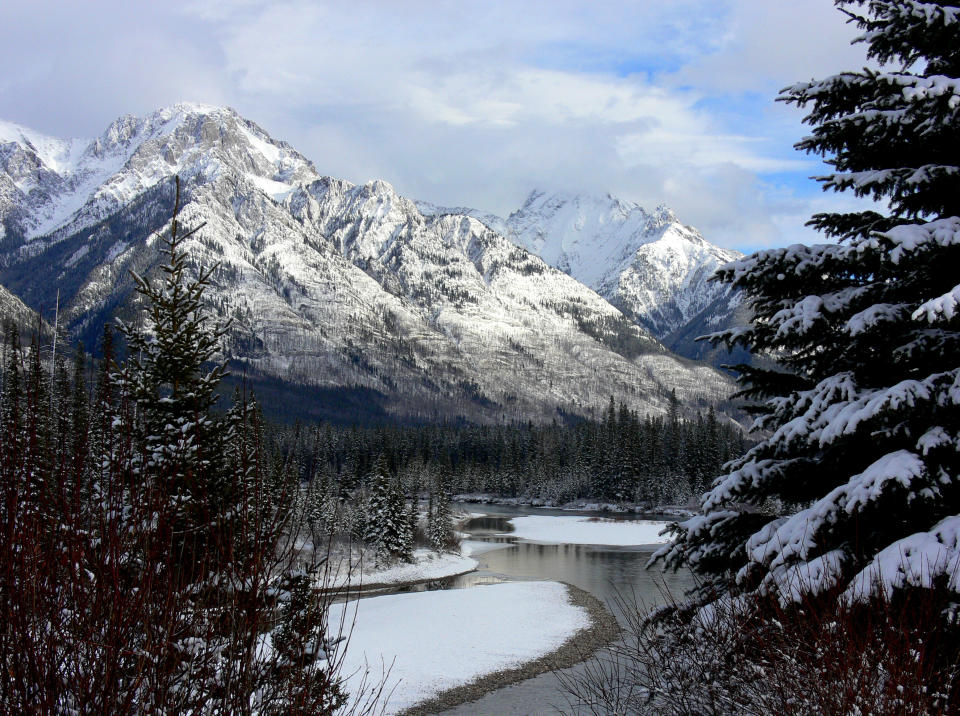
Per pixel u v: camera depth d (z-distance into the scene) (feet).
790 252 29.58
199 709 12.87
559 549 198.29
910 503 24.16
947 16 26.43
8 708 11.24
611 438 376.89
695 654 23.73
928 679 16.38
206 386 38.75
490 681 68.28
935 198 29.66
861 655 16.34
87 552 12.51
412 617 98.99
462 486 476.95
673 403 434.30
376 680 67.21
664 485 336.90
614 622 93.30
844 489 25.50
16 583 11.85
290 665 15.26
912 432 26.91
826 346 31.24
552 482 410.72
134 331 40.09
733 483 31.12
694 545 32.83
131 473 13.42
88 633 12.01
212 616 13.50
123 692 12.30
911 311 27.27
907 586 20.51
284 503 16.51
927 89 25.88
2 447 12.75
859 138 30.66
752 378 33.14
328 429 398.21
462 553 187.73
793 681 18.08
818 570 24.12
